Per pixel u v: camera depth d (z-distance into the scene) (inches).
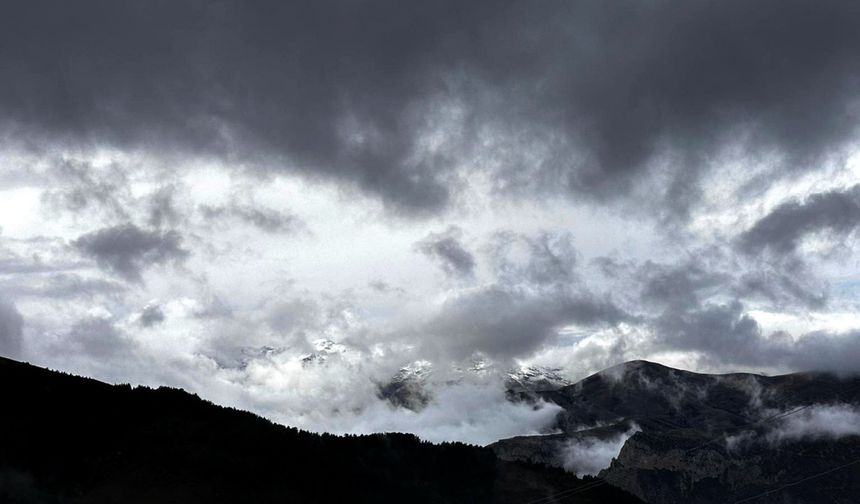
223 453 6683.1
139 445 6491.1
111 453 6314.0
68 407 6673.2
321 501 6574.8
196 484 6156.5
